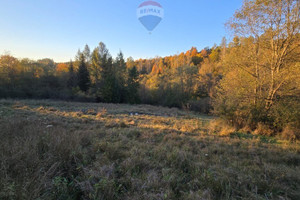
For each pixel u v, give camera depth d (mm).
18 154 2824
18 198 1815
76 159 3186
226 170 3127
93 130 6422
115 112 15961
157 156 3863
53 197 2084
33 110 12570
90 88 30656
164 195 2209
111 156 3564
